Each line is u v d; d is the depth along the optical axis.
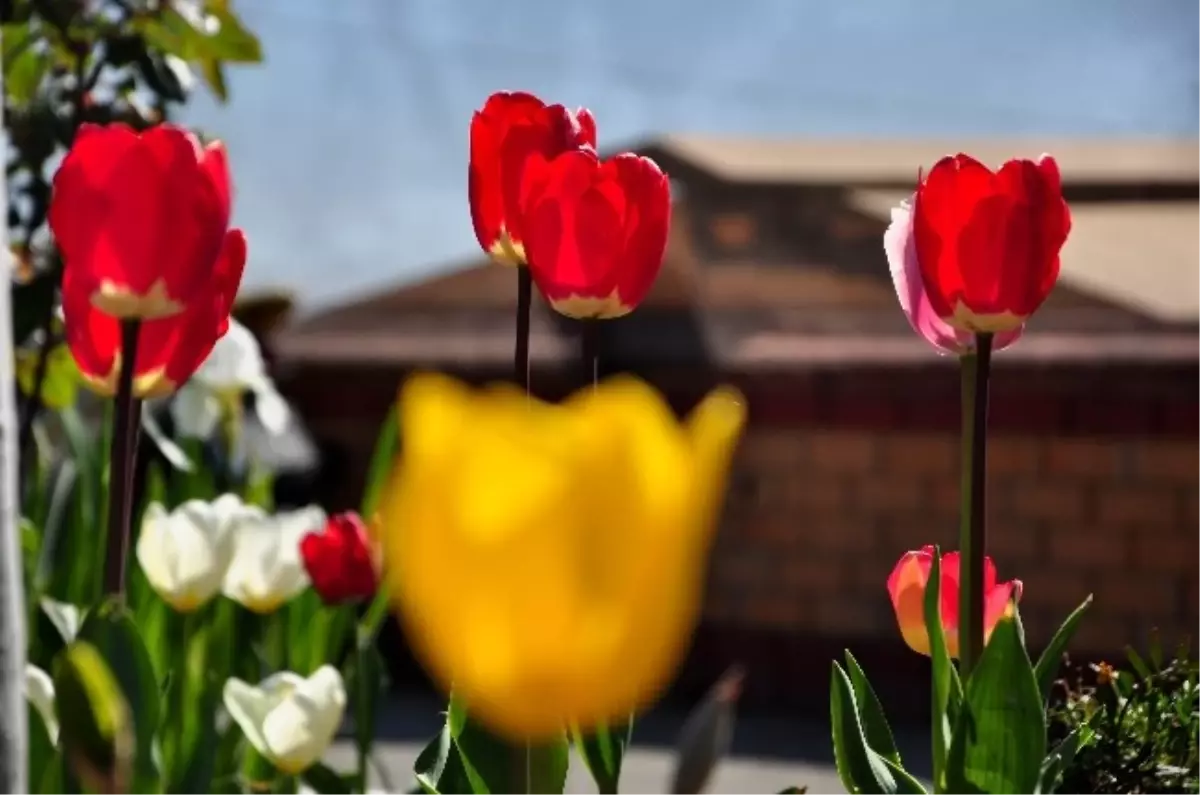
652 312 6.43
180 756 1.50
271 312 3.00
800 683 6.29
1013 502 6.03
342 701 1.59
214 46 2.20
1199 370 5.80
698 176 6.40
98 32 2.15
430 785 1.19
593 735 1.23
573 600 0.88
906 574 1.26
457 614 0.88
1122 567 5.92
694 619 0.90
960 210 1.16
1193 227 6.48
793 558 6.32
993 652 1.15
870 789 1.17
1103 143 6.64
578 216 1.16
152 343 1.20
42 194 2.05
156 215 1.15
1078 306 6.10
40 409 2.19
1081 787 1.26
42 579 1.77
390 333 7.07
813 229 6.38
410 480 0.88
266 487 2.16
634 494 0.88
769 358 6.28
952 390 6.13
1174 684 1.35
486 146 1.22
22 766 0.98
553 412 0.89
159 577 1.54
